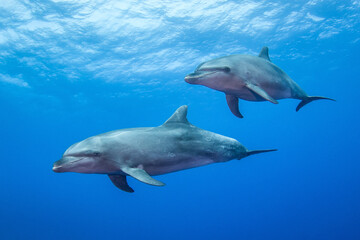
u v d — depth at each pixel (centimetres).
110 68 2286
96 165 429
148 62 2198
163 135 466
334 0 1714
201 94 3084
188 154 478
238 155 566
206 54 2112
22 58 2102
